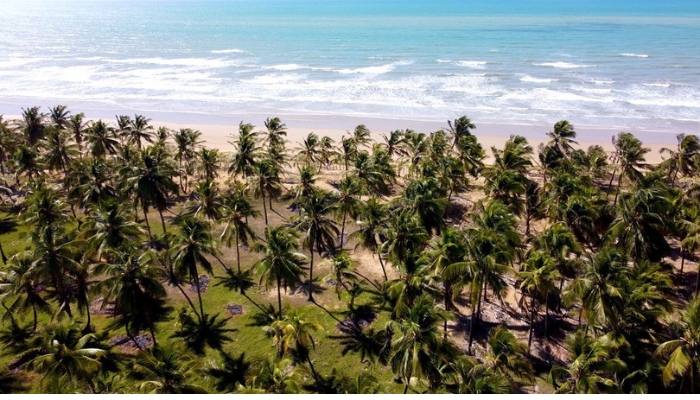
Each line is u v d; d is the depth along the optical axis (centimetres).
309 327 3262
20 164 5622
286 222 5378
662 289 3678
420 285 3244
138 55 16400
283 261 3425
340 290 4100
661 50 14825
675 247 4666
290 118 9581
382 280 4303
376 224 4009
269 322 3734
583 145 7750
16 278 3219
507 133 8419
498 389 2459
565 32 19200
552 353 3391
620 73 11975
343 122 9281
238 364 3303
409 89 11156
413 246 3656
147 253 3266
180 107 10450
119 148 6250
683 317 2750
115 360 3306
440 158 5675
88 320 3566
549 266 3105
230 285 4231
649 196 3797
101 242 3666
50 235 3266
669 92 10288
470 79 11825
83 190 4753
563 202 4116
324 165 7256
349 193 4531
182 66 14288
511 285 4172
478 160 5934
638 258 3719
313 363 3322
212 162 5791
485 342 3500
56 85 12250
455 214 5488
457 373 2680
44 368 2594
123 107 10494
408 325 2647
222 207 4503
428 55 15025
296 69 13450
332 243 4119
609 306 2845
